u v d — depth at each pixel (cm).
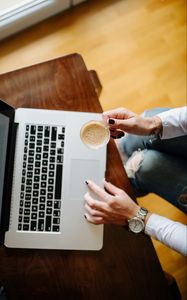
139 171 101
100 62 158
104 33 162
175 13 166
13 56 156
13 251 82
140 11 165
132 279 82
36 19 158
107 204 82
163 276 83
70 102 91
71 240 83
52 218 83
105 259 83
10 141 82
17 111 86
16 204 83
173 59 161
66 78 92
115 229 85
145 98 156
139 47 161
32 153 85
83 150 86
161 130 94
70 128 87
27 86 91
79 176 86
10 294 80
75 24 162
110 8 165
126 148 108
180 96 157
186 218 142
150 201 143
